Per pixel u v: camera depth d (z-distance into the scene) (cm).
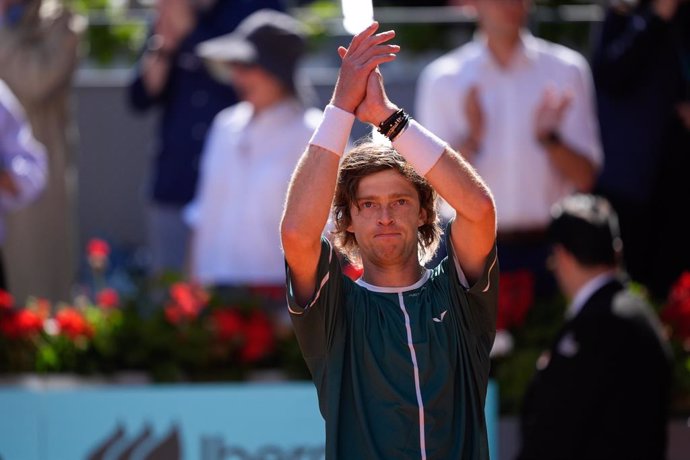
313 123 2317
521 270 2217
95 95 2891
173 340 2030
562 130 2336
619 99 2470
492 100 2312
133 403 1906
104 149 2897
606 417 1672
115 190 2900
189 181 2570
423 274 1088
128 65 2905
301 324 1048
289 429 1900
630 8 2452
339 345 1051
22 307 2439
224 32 2592
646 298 2169
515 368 2002
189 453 1897
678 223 2512
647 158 2473
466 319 1059
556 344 1722
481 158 2298
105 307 2119
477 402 1059
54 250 2544
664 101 2461
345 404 1045
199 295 2089
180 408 1903
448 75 2341
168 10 2578
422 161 1023
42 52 2505
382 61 1041
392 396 1034
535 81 2327
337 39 2861
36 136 2517
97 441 1905
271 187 2264
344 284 1066
